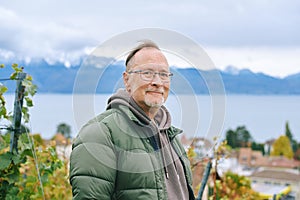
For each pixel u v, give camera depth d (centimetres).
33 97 318
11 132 320
